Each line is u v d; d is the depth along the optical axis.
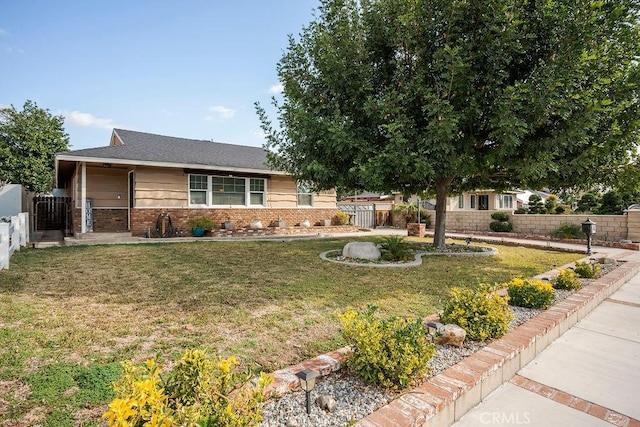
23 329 3.45
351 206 21.56
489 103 7.07
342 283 5.71
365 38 7.83
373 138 7.71
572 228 13.08
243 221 14.23
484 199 25.56
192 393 1.76
